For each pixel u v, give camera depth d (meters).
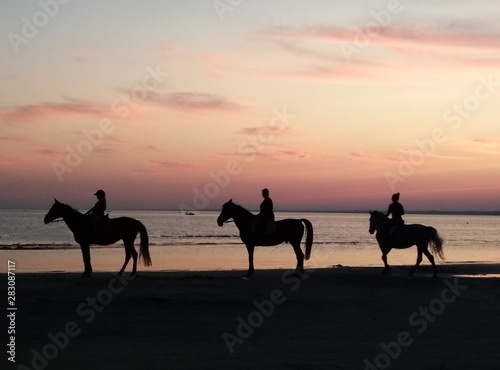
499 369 11.29
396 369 11.12
